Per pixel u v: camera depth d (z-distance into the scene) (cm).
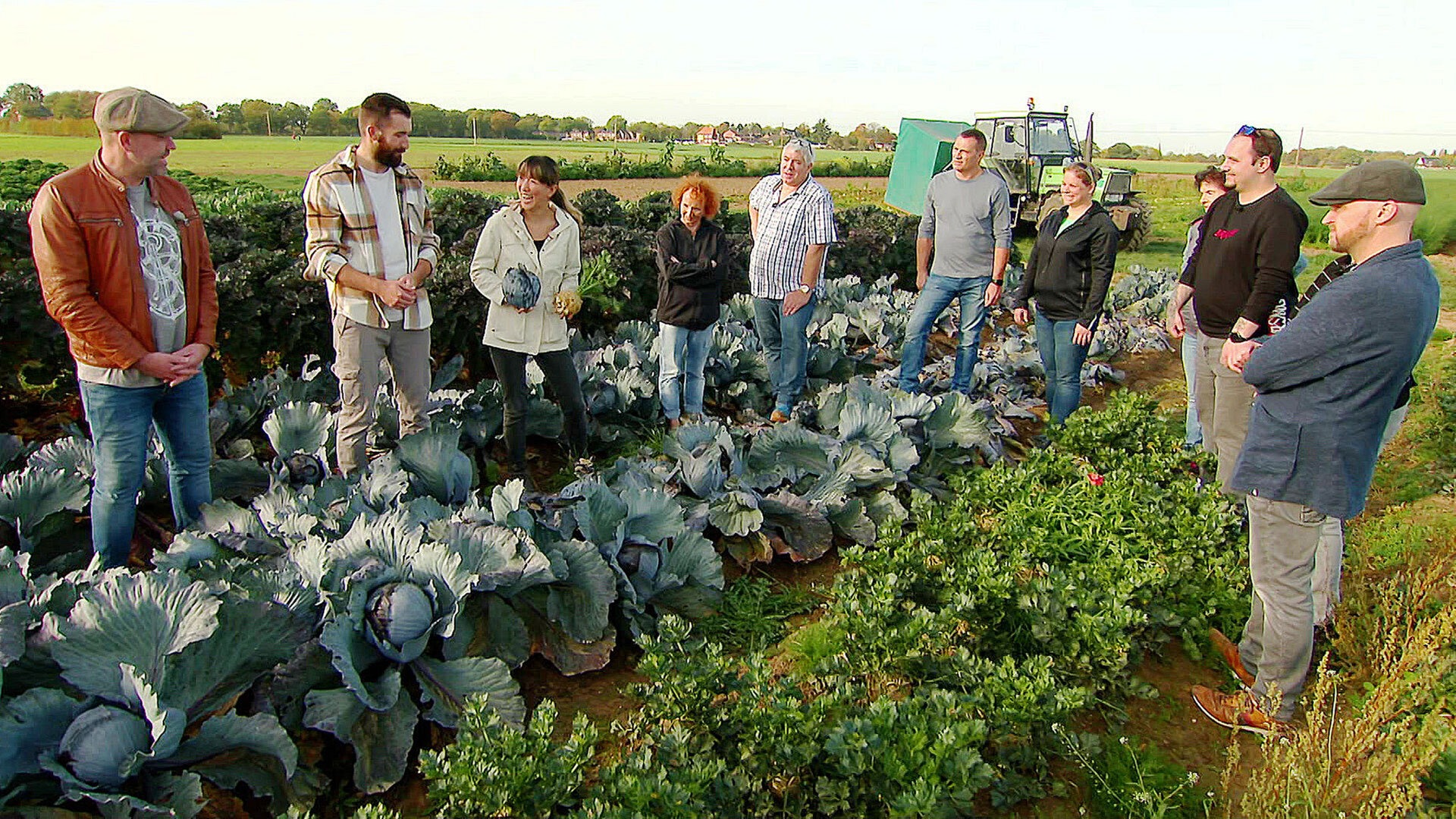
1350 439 308
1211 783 335
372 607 330
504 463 606
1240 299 480
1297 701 367
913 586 404
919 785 263
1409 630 355
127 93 332
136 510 414
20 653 273
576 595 385
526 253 514
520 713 330
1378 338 294
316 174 448
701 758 292
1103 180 1886
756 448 548
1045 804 321
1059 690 318
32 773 262
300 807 289
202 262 401
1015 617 386
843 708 330
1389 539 482
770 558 474
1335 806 298
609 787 271
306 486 441
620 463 517
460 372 791
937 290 698
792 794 302
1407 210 293
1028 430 732
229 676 304
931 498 507
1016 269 1266
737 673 332
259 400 605
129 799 250
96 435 376
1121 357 979
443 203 1013
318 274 457
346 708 307
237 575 346
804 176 619
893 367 878
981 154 664
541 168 502
